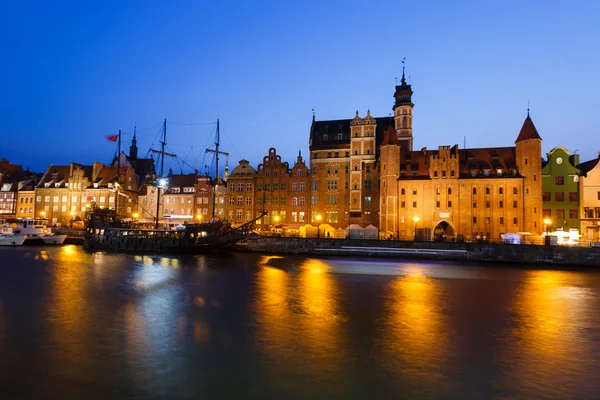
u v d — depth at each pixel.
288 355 18.25
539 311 28.02
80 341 19.72
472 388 15.23
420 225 79.50
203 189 105.81
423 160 84.12
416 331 22.42
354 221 88.25
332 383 15.36
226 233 69.62
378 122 95.44
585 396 14.75
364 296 32.09
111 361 17.20
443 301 30.77
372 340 20.61
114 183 103.12
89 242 76.69
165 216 106.75
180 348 18.92
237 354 18.27
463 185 78.31
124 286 34.88
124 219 97.31
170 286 35.25
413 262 57.44
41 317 23.98
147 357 17.73
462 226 77.62
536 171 74.38
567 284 39.84
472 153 82.75
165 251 68.56
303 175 93.69
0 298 29.17
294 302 29.39
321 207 91.44
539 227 73.31
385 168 82.06
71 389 14.56
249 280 39.28
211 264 52.62
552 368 17.38
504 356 18.73
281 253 68.75
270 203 95.25
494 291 35.28
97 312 25.41
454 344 20.28
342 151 91.25
